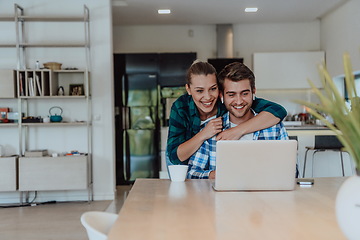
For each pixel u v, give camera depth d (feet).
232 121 9.42
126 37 27.71
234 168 7.11
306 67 26.43
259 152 7.11
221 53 27.22
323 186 7.72
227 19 26.07
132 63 25.35
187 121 9.53
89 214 5.97
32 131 20.01
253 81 9.18
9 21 19.88
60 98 19.85
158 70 25.40
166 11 23.65
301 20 26.96
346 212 4.01
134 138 25.09
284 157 7.13
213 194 6.89
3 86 18.58
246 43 27.84
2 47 19.80
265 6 22.94
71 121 20.03
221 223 4.95
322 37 27.02
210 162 9.16
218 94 9.29
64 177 18.67
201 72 9.07
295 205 5.98
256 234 4.47
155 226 4.83
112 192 20.17
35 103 19.97
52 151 20.07
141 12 23.79
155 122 25.14
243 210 5.65
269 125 9.01
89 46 19.98
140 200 6.38
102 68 20.07
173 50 27.73
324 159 18.06
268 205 5.99
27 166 18.57
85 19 19.30
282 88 26.58
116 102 25.22
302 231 4.58
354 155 3.97
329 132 17.75
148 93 25.31
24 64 19.76
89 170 19.66
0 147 19.27
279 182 7.19
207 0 21.44
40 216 16.69
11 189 18.56
